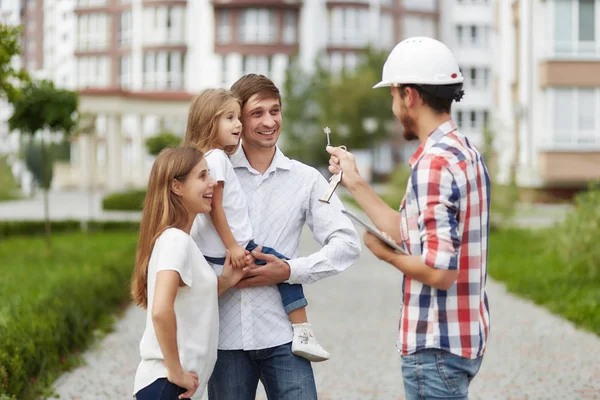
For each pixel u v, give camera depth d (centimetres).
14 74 1289
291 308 417
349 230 426
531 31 3281
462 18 6712
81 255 1689
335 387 733
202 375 387
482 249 362
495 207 2225
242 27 6397
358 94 5681
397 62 364
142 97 4953
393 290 1331
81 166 5250
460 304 355
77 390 714
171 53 6353
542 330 989
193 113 418
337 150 395
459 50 6700
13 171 4606
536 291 1230
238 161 426
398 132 5888
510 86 3647
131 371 786
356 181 388
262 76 426
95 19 6319
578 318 1030
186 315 384
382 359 840
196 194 387
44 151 1741
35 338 740
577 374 775
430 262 340
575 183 3316
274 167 426
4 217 3041
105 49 6344
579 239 1331
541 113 3266
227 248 407
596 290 1197
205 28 6384
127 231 2484
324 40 6575
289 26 6469
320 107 5750
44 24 5741
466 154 354
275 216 424
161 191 388
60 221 2456
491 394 709
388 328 1004
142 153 5231
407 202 360
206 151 415
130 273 1332
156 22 6344
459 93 363
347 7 6569
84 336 888
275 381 421
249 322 416
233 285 407
